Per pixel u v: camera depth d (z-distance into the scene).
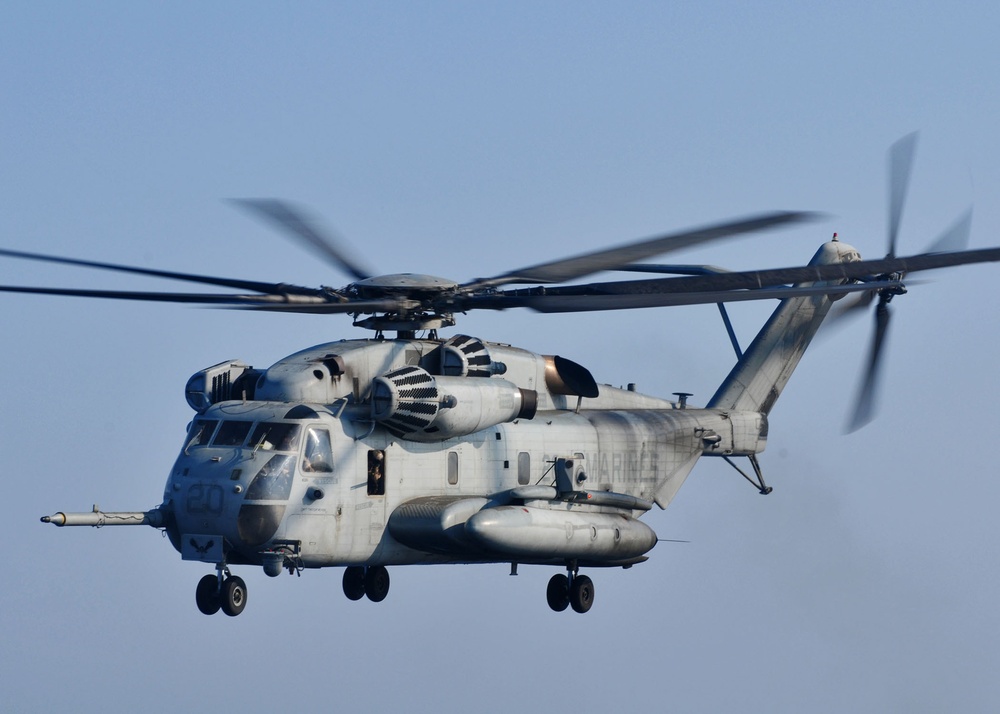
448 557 80.00
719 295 68.50
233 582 72.19
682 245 68.50
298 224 73.81
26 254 66.38
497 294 74.75
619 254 70.44
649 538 86.19
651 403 93.62
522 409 80.62
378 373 77.19
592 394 86.19
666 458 90.44
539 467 83.06
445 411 75.31
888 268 72.00
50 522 68.88
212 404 77.06
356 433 75.19
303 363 76.31
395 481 76.69
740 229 67.06
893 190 89.94
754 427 96.00
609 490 86.56
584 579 88.00
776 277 69.06
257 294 70.75
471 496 79.69
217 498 71.19
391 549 77.12
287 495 71.69
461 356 77.94
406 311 77.56
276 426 72.94
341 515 73.88
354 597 87.75
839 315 94.31
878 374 91.62
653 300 68.56
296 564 72.44
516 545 77.50
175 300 68.00
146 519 71.94
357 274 77.00
